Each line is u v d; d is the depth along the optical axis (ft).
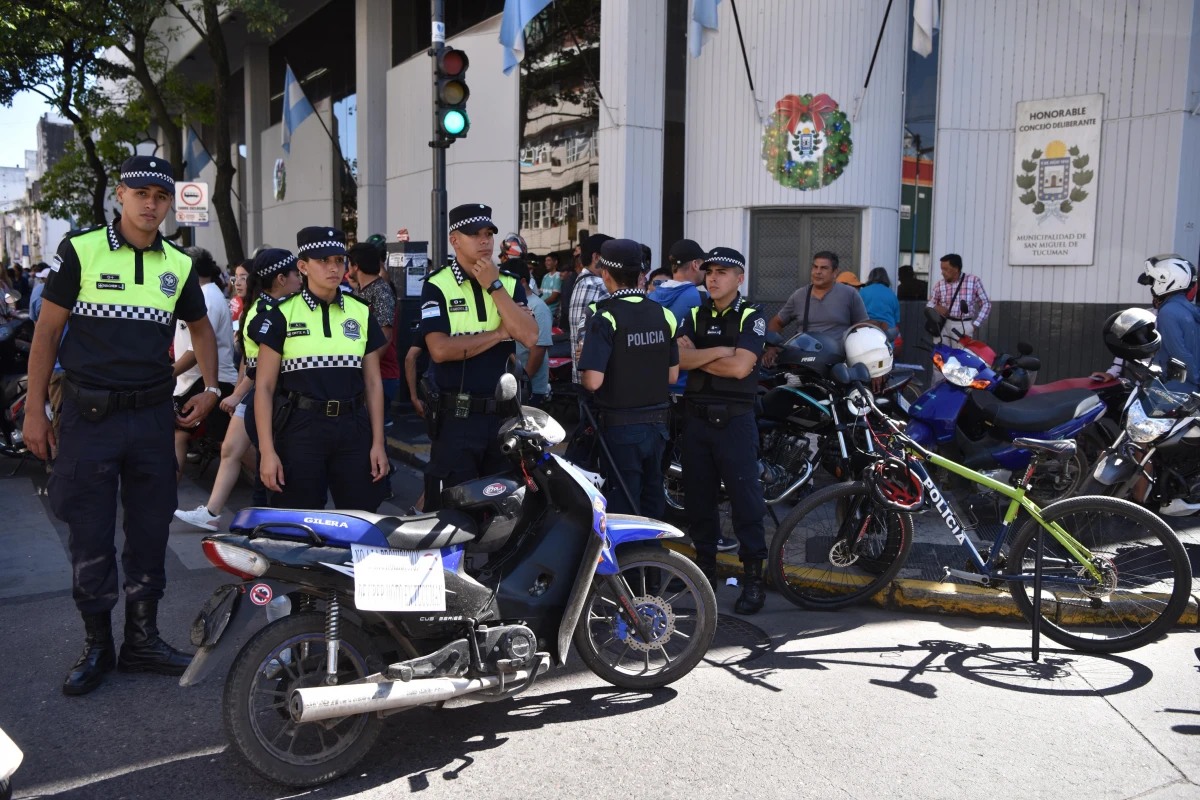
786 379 22.45
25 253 221.25
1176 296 22.47
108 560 14.20
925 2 33.73
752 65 38.65
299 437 14.61
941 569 18.88
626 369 16.46
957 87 38.17
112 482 14.10
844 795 11.19
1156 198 34.83
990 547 17.31
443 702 12.32
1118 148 35.63
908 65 38.93
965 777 11.62
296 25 76.74
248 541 11.06
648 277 29.84
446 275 15.88
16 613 17.30
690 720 13.17
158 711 13.39
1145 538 15.85
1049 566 16.31
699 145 40.65
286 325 14.47
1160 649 15.93
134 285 13.84
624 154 40.16
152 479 14.30
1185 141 34.14
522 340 15.52
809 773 11.71
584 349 16.37
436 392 15.89
